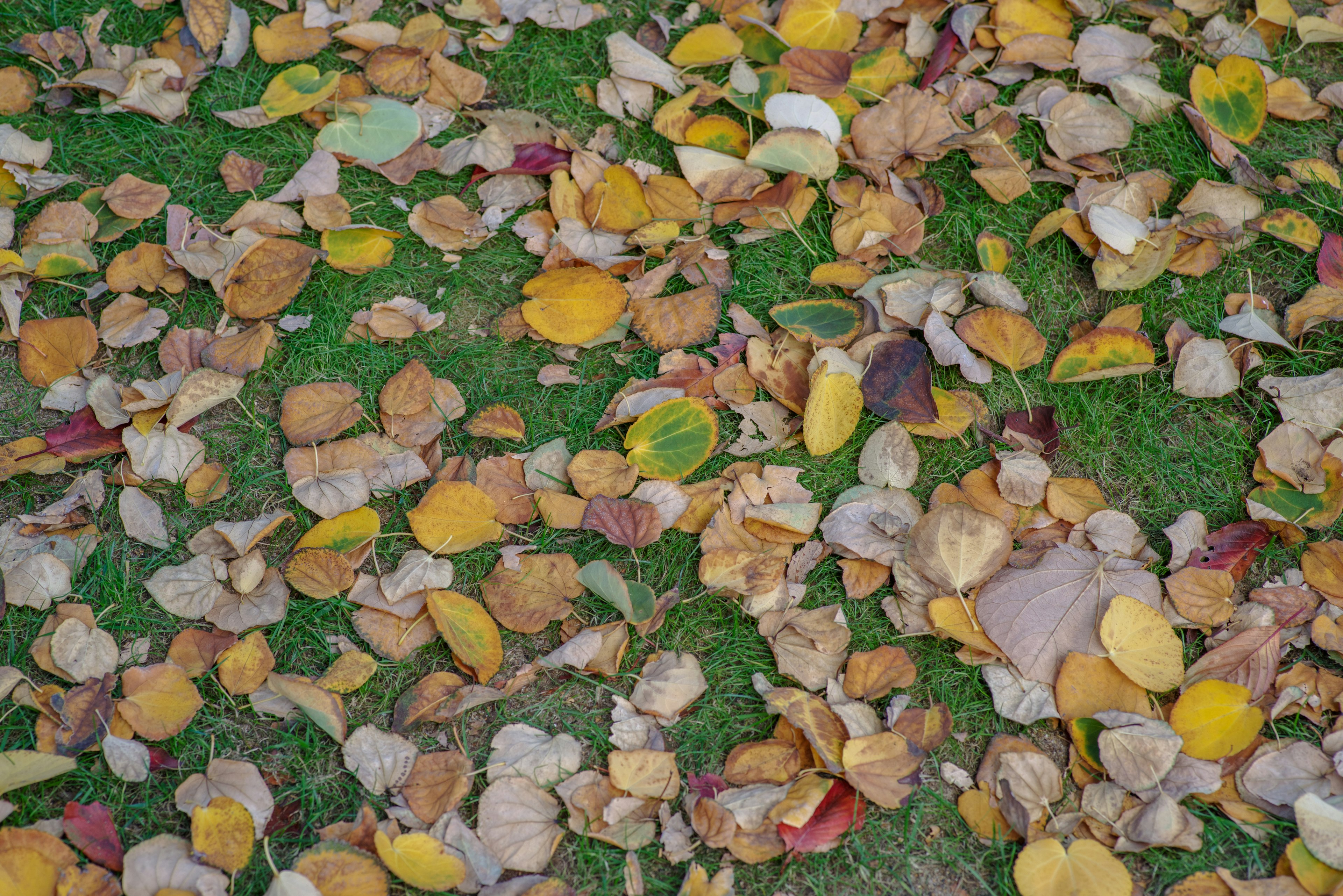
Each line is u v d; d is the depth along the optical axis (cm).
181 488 161
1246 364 172
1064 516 157
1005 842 136
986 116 197
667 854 132
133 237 183
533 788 136
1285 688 144
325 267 181
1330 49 213
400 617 150
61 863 126
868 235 183
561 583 153
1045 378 175
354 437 166
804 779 136
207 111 196
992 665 148
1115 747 136
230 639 147
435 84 199
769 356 171
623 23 210
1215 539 159
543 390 174
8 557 152
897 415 163
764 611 152
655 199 187
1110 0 212
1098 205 184
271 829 136
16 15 200
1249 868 134
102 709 138
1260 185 190
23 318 173
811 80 196
